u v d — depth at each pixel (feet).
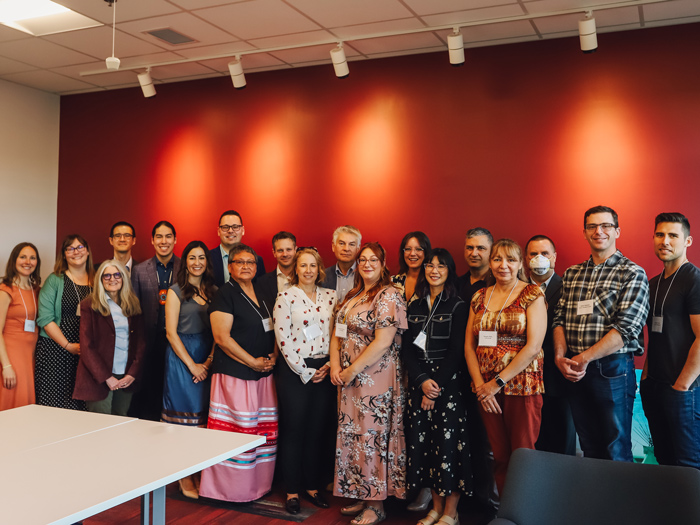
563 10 13.30
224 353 12.78
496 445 10.98
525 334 10.61
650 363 10.84
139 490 6.64
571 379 10.57
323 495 13.55
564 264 14.84
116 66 13.19
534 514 6.73
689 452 10.29
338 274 14.47
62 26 14.78
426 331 11.52
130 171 20.01
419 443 11.46
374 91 16.78
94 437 8.57
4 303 14.07
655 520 6.24
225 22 14.21
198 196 19.03
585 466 6.88
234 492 12.67
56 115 21.02
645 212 14.15
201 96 18.99
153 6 13.28
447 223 15.94
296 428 12.67
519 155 15.25
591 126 14.62
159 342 15.51
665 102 14.01
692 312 10.19
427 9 13.35
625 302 10.36
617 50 14.43
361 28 14.57
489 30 14.47
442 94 16.02
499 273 10.89
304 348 12.45
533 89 15.15
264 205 18.16
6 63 17.48
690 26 13.82
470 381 11.92
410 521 12.12
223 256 15.98
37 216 20.38
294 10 13.46
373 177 16.78
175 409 13.24
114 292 13.51
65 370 14.33
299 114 17.70
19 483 6.77
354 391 11.82
